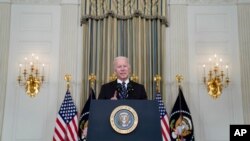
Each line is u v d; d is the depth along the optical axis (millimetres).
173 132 5531
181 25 6148
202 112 5828
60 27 6090
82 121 5484
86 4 6008
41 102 5785
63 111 5434
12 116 5711
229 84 5938
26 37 6031
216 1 6273
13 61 5918
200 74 5980
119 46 5891
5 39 5969
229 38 6125
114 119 2238
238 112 5828
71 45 5992
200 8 6250
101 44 5906
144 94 3236
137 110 2285
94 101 2314
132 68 5793
